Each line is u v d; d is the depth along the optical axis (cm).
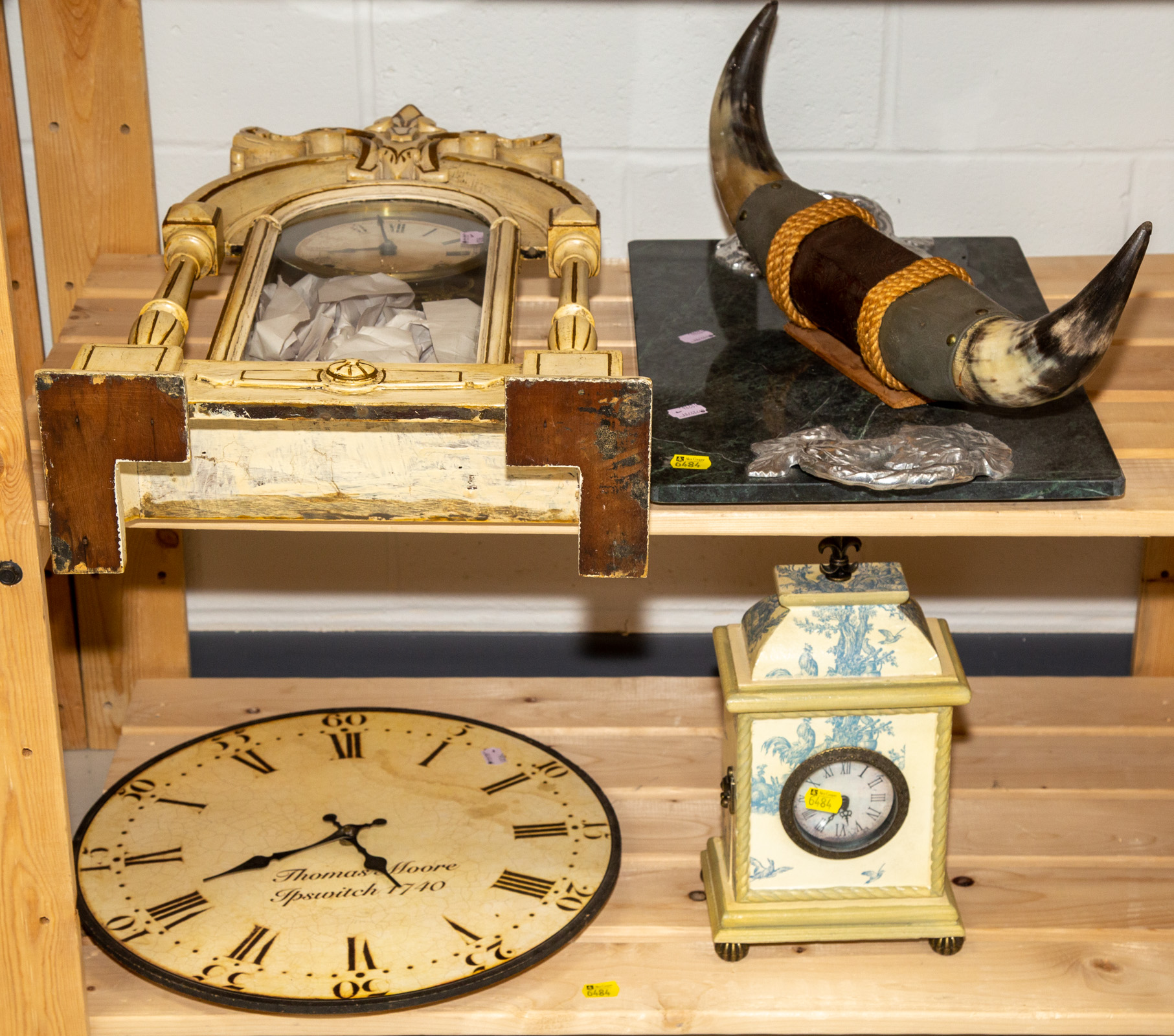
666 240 133
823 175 138
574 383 80
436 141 120
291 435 83
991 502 92
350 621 160
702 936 114
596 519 84
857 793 107
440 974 107
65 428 80
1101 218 139
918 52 131
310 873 117
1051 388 88
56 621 151
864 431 99
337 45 131
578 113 134
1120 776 133
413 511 86
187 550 153
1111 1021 108
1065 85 133
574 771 130
